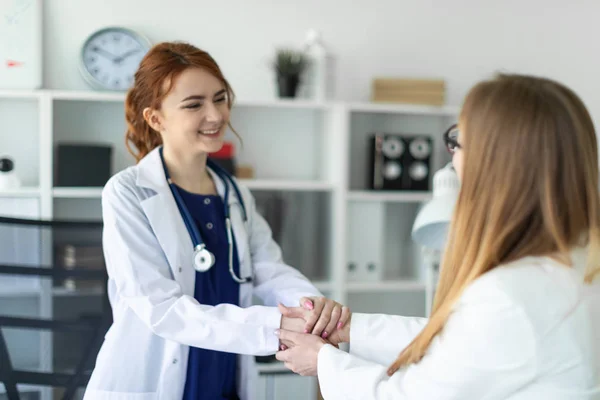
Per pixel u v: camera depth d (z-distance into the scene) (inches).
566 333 44.1
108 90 131.9
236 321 66.2
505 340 44.2
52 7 131.4
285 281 77.9
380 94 138.9
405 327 65.4
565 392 44.3
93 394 69.4
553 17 153.9
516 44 152.6
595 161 46.1
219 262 73.6
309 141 145.7
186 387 70.3
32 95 120.3
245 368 75.2
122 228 69.4
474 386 45.4
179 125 70.9
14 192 120.1
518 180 45.3
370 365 54.7
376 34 145.9
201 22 137.7
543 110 45.0
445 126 150.4
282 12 141.2
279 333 65.8
